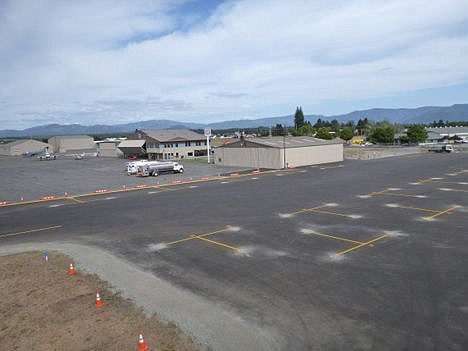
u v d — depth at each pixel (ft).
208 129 234.17
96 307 41.22
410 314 37.17
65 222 84.07
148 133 277.85
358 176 141.28
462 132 445.37
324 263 52.11
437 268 48.85
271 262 53.31
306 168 180.04
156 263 54.95
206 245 62.49
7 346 34.01
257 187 123.75
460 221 71.61
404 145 378.73
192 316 38.55
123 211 93.20
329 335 34.09
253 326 36.17
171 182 146.41
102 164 247.50
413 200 92.58
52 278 50.31
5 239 71.92
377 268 49.57
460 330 33.94
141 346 32.19
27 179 173.68
